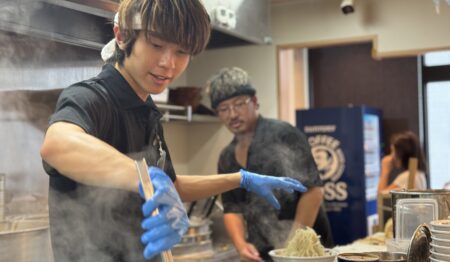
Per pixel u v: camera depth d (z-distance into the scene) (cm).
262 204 284
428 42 392
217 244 355
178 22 131
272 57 435
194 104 360
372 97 617
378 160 517
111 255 148
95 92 139
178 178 174
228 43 321
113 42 153
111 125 143
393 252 167
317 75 638
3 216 188
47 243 175
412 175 348
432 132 591
